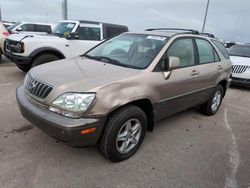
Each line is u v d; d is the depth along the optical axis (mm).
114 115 3049
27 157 3256
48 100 2904
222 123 5102
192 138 4250
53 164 3158
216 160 3592
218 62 5191
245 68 8461
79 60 3971
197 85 4484
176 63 3604
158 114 3738
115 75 3191
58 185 2797
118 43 4340
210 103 5262
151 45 3926
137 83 3242
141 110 3346
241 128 4914
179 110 4273
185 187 2949
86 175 3004
